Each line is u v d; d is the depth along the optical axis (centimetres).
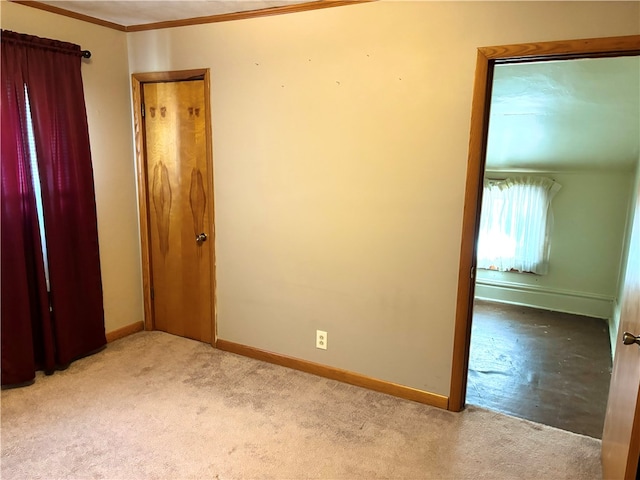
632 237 203
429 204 238
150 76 311
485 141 225
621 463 165
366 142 248
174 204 326
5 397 255
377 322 265
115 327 337
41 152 263
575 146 395
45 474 196
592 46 193
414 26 226
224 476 197
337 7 243
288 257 286
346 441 223
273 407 252
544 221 465
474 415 249
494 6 208
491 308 479
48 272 278
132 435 224
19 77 249
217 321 325
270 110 273
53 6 268
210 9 268
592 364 344
